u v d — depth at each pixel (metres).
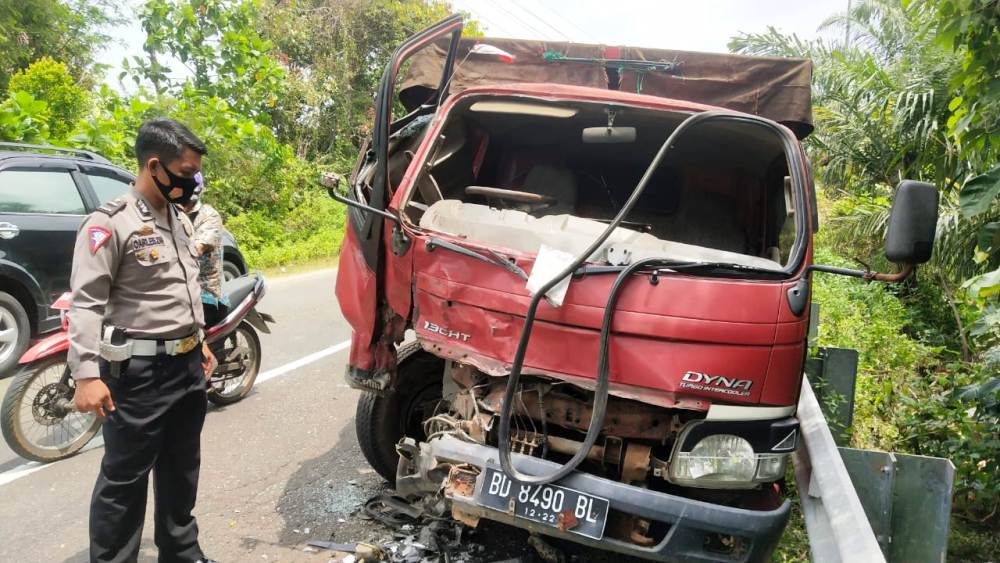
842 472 2.68
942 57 7.64
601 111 3.61
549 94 3.56
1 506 3.64
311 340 7.28
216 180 13.47
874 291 8.84
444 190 4.10
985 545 3.86
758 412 2.58
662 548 2.46
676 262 2.68
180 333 2.76
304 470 4.19
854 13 10.31
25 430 4.33
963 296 7.00
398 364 3.64
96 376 2.49
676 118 3.54
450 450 2.70
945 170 7.39
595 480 2.51
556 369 2.70
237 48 14.23
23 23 16.36
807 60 5.13
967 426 4.51
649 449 2.73
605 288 2.68
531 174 4.26
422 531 3.40
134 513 2.77
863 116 9.23
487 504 2.57
